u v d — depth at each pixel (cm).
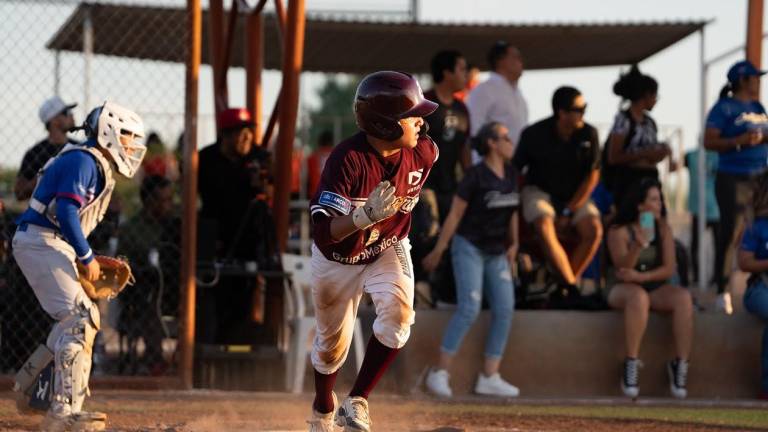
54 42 1812
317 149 2411
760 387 1573
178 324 1452
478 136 1476
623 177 1661
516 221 1523
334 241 811
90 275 970
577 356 1550
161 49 1847
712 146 1627
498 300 1487
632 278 1522
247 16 1830
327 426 930
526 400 1438
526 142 1606
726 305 1645
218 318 1485
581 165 1591
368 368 897
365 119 812
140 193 1547
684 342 1523
